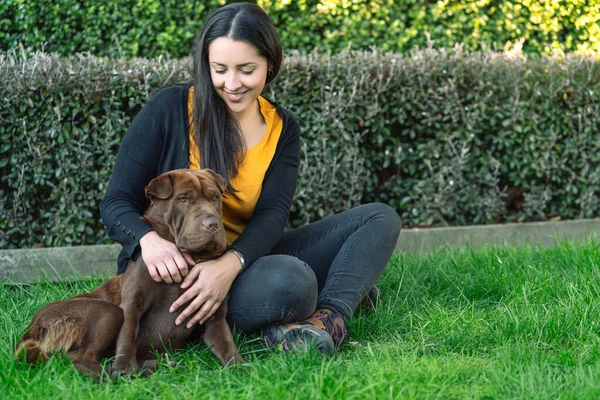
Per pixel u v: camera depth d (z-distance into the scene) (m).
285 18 7.36
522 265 5.14
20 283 5.16
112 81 5.64
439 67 6.30
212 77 3.73
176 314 3.55
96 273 5.45
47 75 5.52
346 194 6.21
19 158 5.57
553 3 7.45
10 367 3.17
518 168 6.60
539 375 3.13
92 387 3.13
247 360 3.59
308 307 3.67
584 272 4.77
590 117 6.59
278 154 4.05
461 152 6.40
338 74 6.09
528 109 6.49
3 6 6.99
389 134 6.27
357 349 3.71
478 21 7.43
